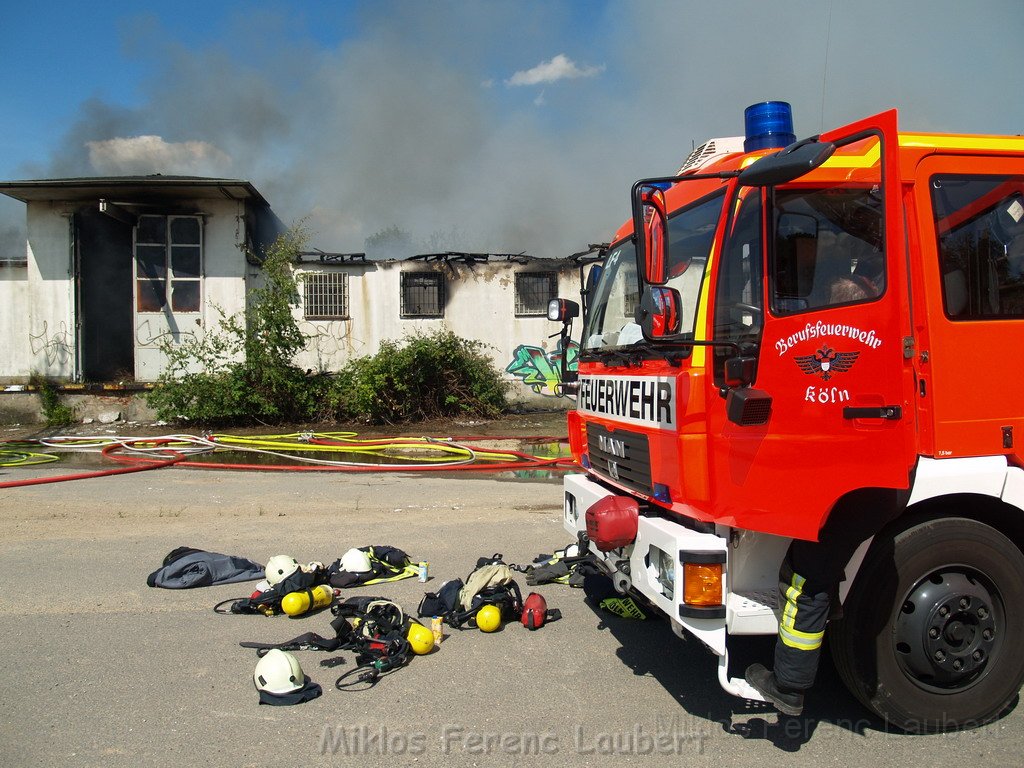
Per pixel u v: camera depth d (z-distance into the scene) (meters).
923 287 3.07
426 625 4.51
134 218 15.81
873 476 2.76
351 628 4.29
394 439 12.61
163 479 9.48
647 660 4.06
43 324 15.66
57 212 15.68
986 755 3.11
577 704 3.56
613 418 4.09
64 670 3.90
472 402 15.77
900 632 3.16
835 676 3.87
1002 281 3.20
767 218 3.15
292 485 9.06
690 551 3.10
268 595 4.71
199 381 14.68
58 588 5.17
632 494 3.88
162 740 3.21
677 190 3.92
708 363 3.30
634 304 4.20
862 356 2.79
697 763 3.04
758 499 3.11
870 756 3.10
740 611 3.12
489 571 4.72
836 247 2.96
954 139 3.20
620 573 3.77
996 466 3.08
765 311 3.14
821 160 2.78
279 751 3.13
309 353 16.39
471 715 3.45
